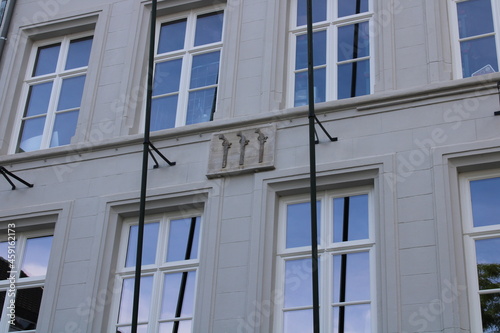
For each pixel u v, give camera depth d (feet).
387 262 50.98
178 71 65.77
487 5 59.26
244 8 65.16
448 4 59.98
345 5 63.52
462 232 51.11
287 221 55.88
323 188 55.52
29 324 59.06
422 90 55.72
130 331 56.34
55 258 59.31
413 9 59.77
